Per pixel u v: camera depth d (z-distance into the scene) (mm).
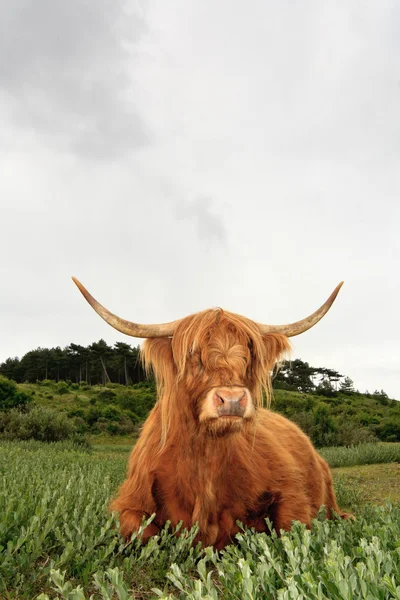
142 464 4324
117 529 3734
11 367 115188
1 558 3027
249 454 4293
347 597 1998
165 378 4281
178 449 4145
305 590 2238
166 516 4168
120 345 105625
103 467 9805
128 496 4344
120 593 2258
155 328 4277
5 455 11633
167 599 2186
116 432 36219
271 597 2309
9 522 3520
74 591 2197
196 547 3672
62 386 67812
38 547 3178
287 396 54312
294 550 2768
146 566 3605
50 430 25406
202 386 3922
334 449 20812
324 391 75875
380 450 18703
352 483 11320
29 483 5312
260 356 4184
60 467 9633
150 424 4598
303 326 4617
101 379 105750
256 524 4273
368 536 3293
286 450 4781
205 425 3818
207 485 4082
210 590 2209
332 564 2195
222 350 3926
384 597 2086
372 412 54250
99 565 3201
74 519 3746
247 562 2502
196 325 4039
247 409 3725
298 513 4328
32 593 3006
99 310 4160
